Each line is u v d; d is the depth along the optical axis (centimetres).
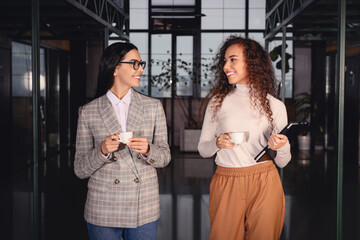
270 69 226
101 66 199
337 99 297
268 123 218
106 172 192
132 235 194
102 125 196
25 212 464
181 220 429
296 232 391
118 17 812
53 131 928
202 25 1073
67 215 445
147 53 1080
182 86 1075
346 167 789
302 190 575
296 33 1016
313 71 1035
